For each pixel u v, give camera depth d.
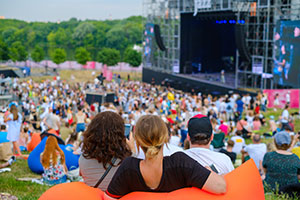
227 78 38.38
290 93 25.03
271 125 14.92
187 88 37.75
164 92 32.09
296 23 25.03
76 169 7.33
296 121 19.61
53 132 8.52
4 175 7.53
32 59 88.06
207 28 42.06
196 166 2.20
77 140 9.20
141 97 28.59
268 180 4.59
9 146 8.98
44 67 83.94
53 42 118.62
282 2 27.95
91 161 2.90
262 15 29.64
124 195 2.27
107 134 2.88
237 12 30.72
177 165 2.20
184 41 41.22
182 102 24.58
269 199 4.12
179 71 41.88
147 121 2.15
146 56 48.56
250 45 31.03
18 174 7.75
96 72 80.44
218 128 14.12
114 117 2.98
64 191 2.42
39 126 15.53
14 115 9.71
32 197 5.39
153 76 46.09
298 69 25.12
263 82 29.75
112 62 81.69
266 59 28.88
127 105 26.58
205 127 2.99
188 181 2.21
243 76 32.19
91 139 2.89
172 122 14.89
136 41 119.81
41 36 138.88
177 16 40.66
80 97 30.08
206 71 43.38
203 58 42.94
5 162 8.80
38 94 37.31
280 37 26.81
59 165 6.85
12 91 34.78
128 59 78.12
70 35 124.44
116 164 2.91
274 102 25.11
